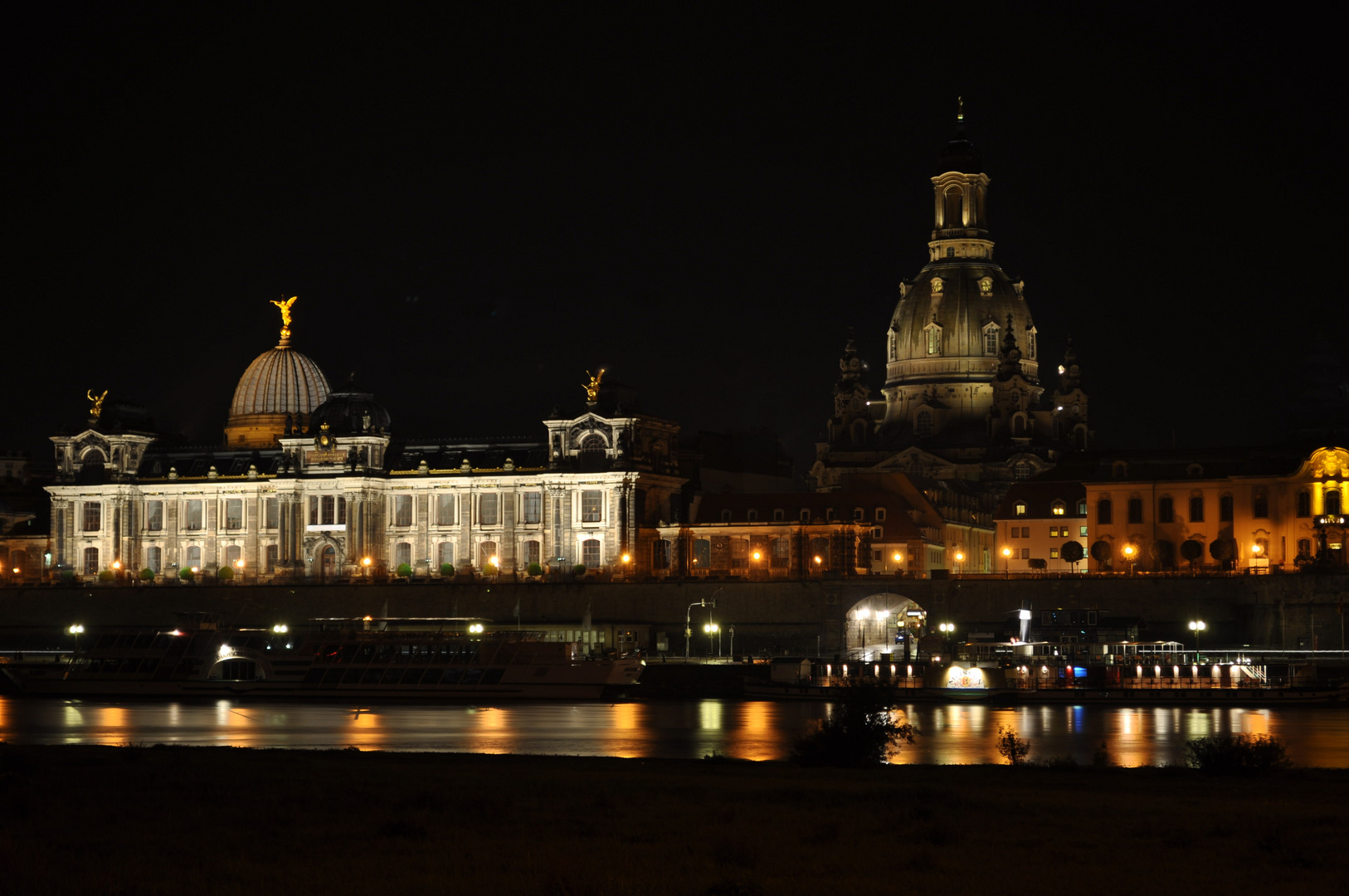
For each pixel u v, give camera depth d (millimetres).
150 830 58344
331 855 53250
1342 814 63438
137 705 164625
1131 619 192875
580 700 166375
